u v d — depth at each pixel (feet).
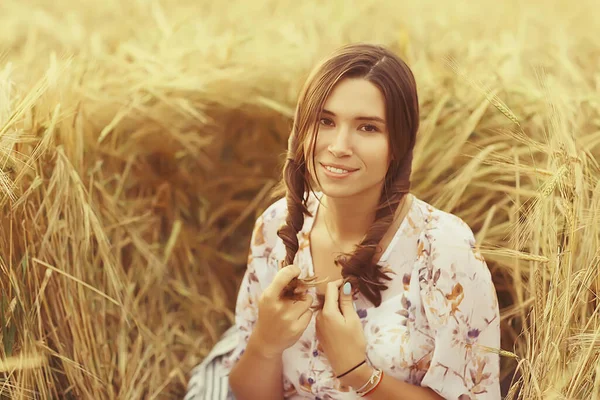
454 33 8.39
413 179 6.53
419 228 4.34
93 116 6.59
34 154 5.01
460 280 4.18
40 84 5.15
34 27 9.00
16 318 4.82
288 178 4.37
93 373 5.40
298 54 7.61
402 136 4.03
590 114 5.96
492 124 6.41
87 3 10.24
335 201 4.37
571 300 4.31
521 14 9.18
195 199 7.52
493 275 6.00
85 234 5.52
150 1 10.16
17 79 6.44
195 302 7.11
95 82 6.77
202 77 7.13
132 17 9.70
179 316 7.01
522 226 4.77
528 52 7.59
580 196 4.52
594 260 4.27
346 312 4.22
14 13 9.77
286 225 4.41
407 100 3.99
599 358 3.91
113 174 6.75
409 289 4.29
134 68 7.18
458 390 4.22
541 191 4.64
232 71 7.33
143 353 6.32
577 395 3.99
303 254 4.61
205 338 7.03
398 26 8.71
